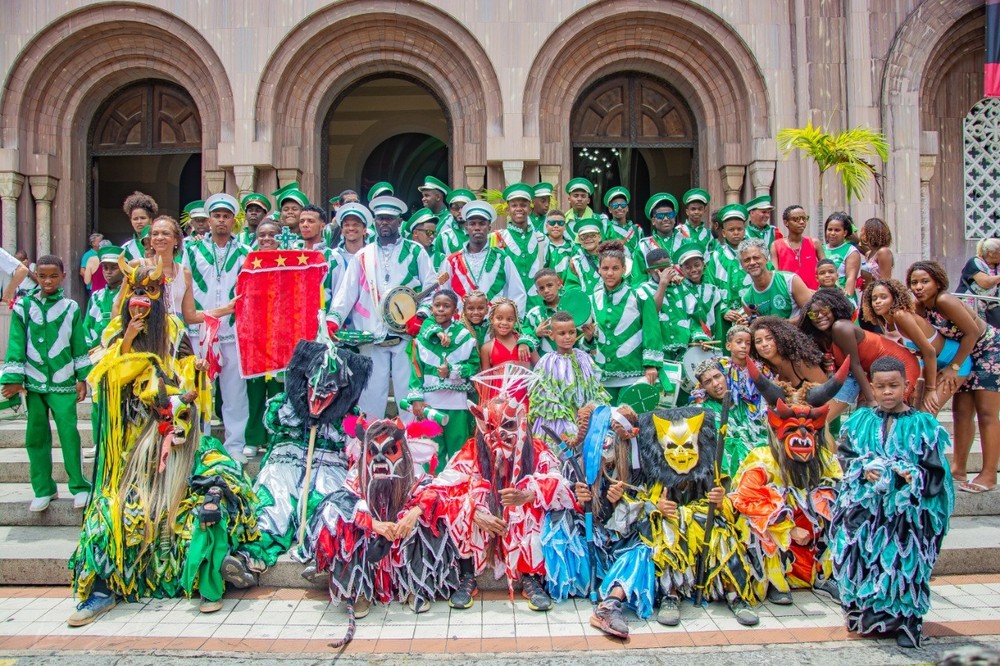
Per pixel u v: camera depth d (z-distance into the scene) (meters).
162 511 4.76
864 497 4.28
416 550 4.73
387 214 6.23
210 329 5.76
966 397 5.98
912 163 9.81
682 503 4.79
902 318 5.52
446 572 4.77
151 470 4.80
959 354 5.71
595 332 6.22
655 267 6.48
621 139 10.86
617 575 4.66
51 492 5.79
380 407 6.19
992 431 5.87
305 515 4.93
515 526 4.83
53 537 5.50
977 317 5.92
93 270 8.91
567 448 5.12
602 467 4.89
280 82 10.13
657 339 6.13
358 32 10.21
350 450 4.86
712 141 10.46
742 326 5.50
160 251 5.00
